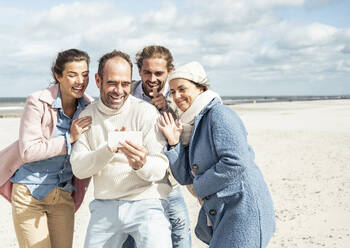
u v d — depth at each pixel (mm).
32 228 3014
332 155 10164
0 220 5652
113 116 2854
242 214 2545
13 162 3023
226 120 2566
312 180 7504
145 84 3578
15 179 3062
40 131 2947
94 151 2652
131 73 2799
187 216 3664
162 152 2824
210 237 3012
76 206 3389
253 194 2555
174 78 2789
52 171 3057
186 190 7180
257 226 2537
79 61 2910
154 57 3461
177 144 2828
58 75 2971
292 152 10883
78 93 2984
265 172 8406
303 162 9367
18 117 33188
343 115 27234
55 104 2979
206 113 2729
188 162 2906
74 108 3238
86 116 2912
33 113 2926
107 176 2777
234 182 2562
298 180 7559
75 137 2846
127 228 2748
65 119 3074
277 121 22438
